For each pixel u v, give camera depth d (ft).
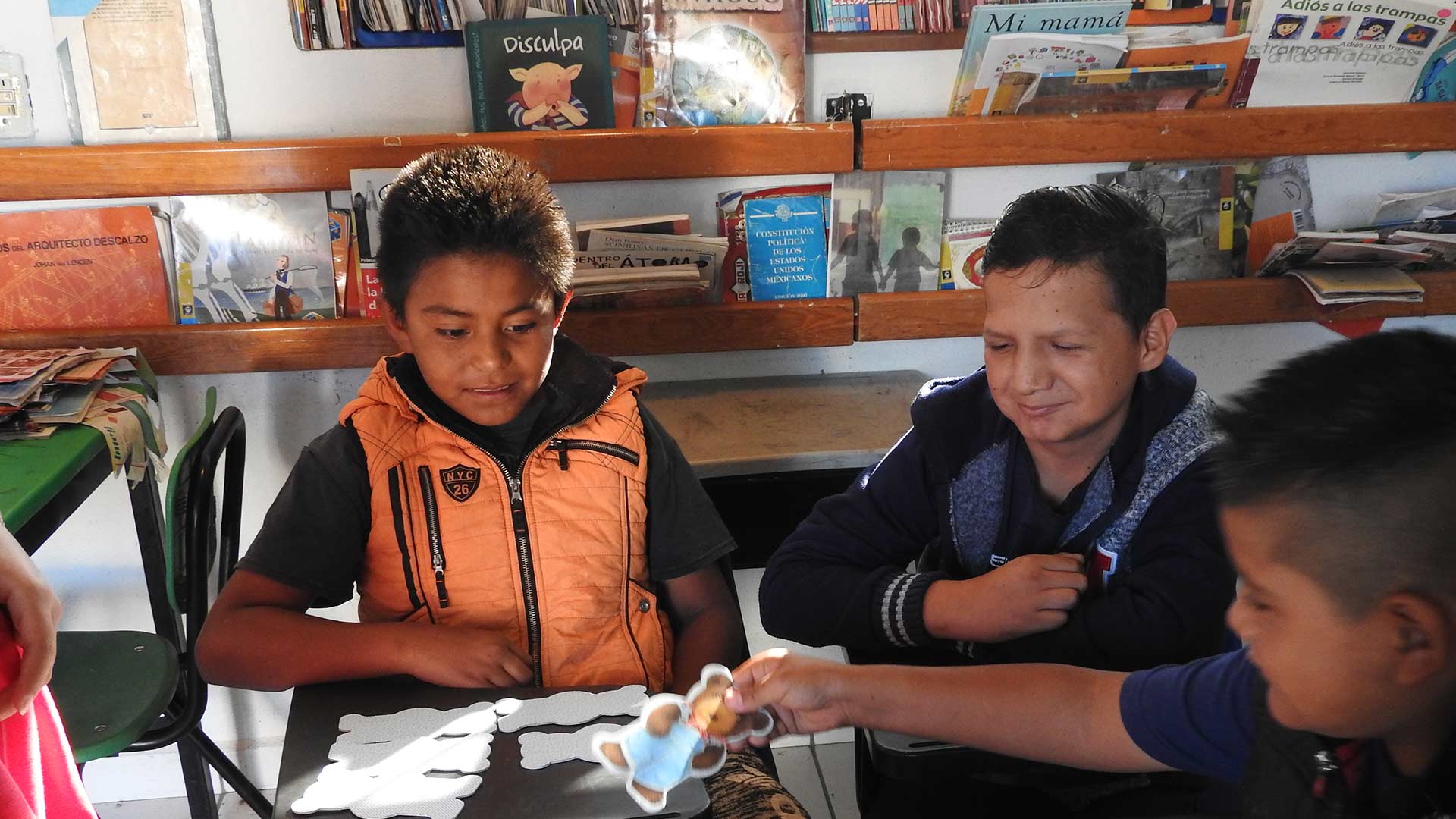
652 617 3.96
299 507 3.73
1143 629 3.43
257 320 6.15
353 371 6.40
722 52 6.00
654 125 6.08
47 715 2.85
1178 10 6.03
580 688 3.21
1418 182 6.60
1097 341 3.30
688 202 6.31
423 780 2.75
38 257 5.94
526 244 3.49
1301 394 1.81
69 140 5.86
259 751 6.97
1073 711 2.85
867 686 2.98
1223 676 2.62
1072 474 3.70
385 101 6.03
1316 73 6.24
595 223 6.09
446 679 3.26
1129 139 6.14
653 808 2.64
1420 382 1.71
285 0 5.80
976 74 5.98
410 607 3.81
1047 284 3.26
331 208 6.08
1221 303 6.44
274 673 3.32
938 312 6.41
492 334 3.51
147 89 5.82
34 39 5.72
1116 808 3.42
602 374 3.95
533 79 5.93
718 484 5.59
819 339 6.39
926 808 3.59
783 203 6.32
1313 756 2.07
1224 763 2.63
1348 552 1.71
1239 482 1.84
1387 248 6.14
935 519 4.04
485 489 3.79
